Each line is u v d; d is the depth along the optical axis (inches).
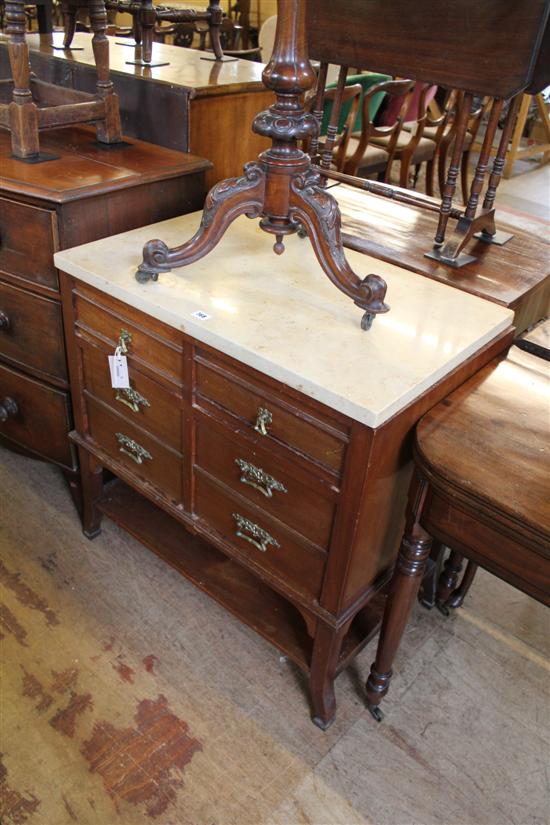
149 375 48.8
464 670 56.6
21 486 72.3
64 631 57.1
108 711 51.1
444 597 61.4
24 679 52.9
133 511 63.0
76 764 47.5
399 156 141.5
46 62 70.9
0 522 67.6
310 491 41.8
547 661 58.1
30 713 50.6
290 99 38.9
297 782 47.5
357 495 38.9
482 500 34.6
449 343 42.4
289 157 40.7
